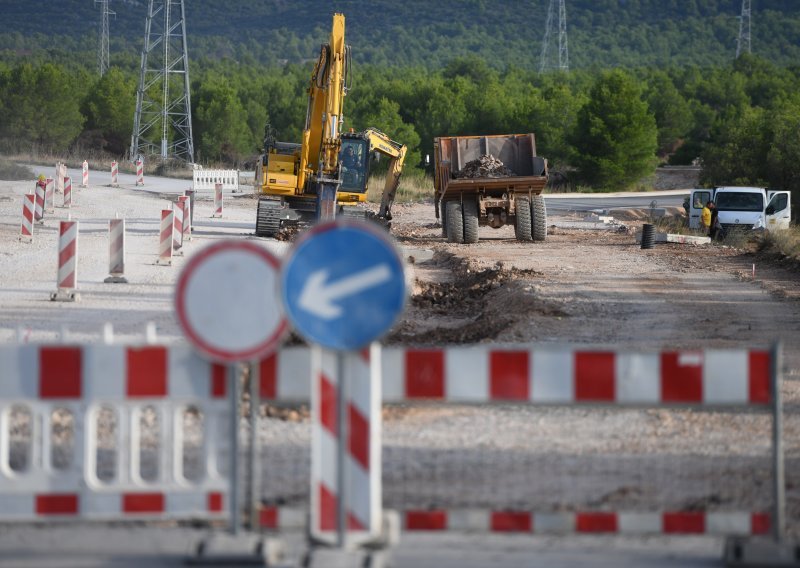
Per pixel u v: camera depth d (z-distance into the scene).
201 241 108.75
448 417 37.69
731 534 24.56
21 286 71.50
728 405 24.59
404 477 29.81
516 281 81.38
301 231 120.06
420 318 68.00
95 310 61.31
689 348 51.81
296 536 25.50
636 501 27.84
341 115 115.56
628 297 73.12
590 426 36.62
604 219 168.12
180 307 23.05
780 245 117.50
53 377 24.69
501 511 24.86
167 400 24.77
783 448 34.03
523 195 126.44
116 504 24.94
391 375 24.69
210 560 23.17
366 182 123.25
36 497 24.92
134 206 160.25
